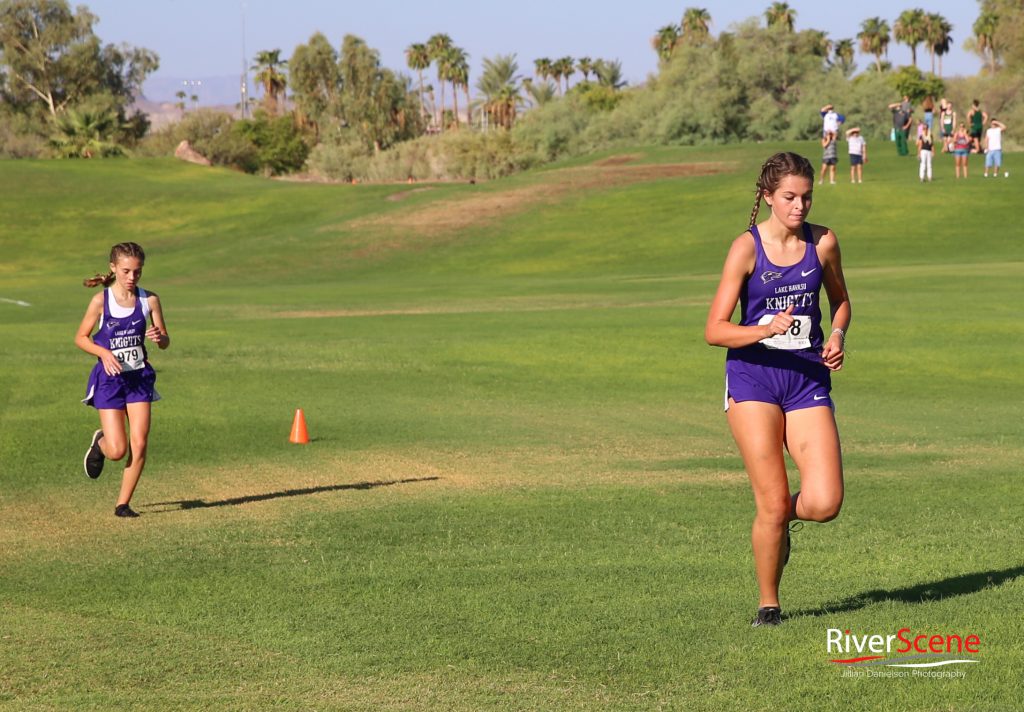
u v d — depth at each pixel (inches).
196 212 2930.6
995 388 845.2
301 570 356.5
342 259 2218.3
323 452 613.6
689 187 2541.8
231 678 254.8
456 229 2399.1
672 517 432.8
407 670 257.0
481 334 1051.9
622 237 2192.4
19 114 5644.7
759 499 279.4
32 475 547.8
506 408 770.8
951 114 2810.0
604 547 384.2
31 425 677.3
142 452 455.8
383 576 345.7
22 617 306.7
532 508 457.1
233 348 995.9
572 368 914.1
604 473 547.8
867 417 742.5
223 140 5954.7
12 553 389.4
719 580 332.2
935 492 471.2
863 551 367.2
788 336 280.1
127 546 399.5
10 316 1371.8
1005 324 1036.5
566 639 275.6
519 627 286.8
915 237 1904.5
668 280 1621.6
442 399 801.6
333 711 233.0
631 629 282.2
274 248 2345.0
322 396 803.4
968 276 1378.0
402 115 6756.9
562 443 643.5
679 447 631.8
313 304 1440.7
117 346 449.4
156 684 252.1
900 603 299.9
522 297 1448.1
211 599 322.3
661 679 246.5
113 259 447.5
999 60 4950.8
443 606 308.8
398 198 2854.3
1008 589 311.6
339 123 6633.9
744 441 279.3
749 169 2829.7
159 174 3666.3
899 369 901.8
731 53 4382.4
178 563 369.7
